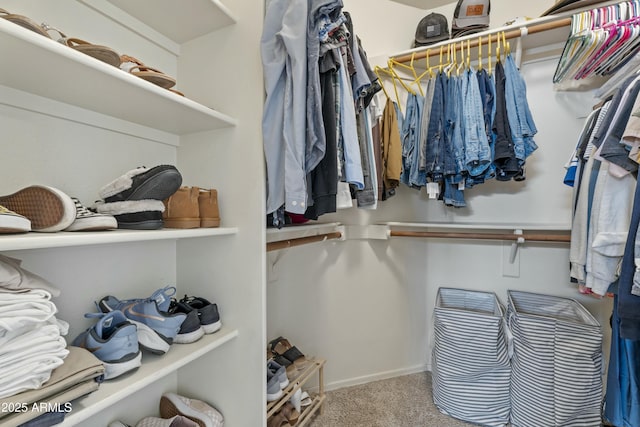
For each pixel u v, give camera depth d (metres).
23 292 0.54
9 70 0.62
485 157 1.32
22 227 0.52
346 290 1.81
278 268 1.56
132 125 0.98
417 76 1.83
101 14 0.91
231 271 1.03
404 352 1.96
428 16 1.69
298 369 1.41
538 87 1.70
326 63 0.92
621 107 0.98
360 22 1.82
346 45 1.00
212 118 0.94
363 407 1.58
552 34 1.49
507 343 1.46
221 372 1.04
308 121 0.88
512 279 1.82
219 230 0.94
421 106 1.58
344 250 1.80
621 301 0.89
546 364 1.34
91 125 0.88
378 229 1.78
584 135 1.28
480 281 1.90
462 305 1.88
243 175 1.01
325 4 0.88
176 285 1.15
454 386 1.50
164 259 1.11
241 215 1.02
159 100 0.79
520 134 1.32
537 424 1.33
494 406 1.46
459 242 1.96
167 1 0.91
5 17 0.52
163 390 1.08
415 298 1.99
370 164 1.22
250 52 1.00
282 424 1.22
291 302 1.62
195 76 1.10
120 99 0.78
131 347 0.71
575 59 1.28
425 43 1.67
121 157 0.97
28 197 0.61
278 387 1.18
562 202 1.68
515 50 1.62
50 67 0.61
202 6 0.93
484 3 1.58
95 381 0.61
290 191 0.88
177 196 0.90
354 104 1.10
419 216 2.00
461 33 1.60
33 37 0.51
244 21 1.01
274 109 0.96
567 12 1.33
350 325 1.82
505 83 1.36
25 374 0.51
